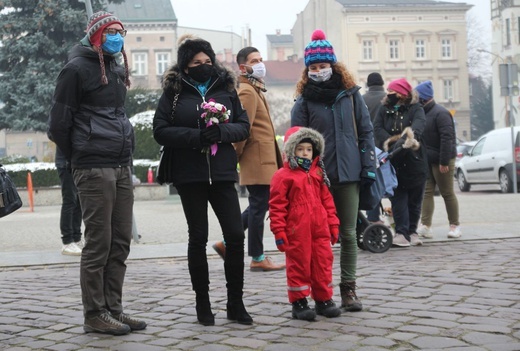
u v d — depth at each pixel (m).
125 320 6.06
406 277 7.93
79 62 5.99
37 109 41.03
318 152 6.35
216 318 6.34
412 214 10.72
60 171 10.97
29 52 41.19
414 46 93.94
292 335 5.66
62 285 8.44
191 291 7.64
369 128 6.78
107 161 6.03
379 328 5.76
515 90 25.31
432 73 94.19
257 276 8.45
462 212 16.39
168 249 11.15
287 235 6.25
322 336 5.59
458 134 94.94
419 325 5.79
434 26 94.06
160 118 6.12
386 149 10.34
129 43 90.62
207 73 6.16
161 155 6.23
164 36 91.06
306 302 6.23
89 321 5.98
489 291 7.01
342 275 6.56
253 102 8.72
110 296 6.13
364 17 93.25
